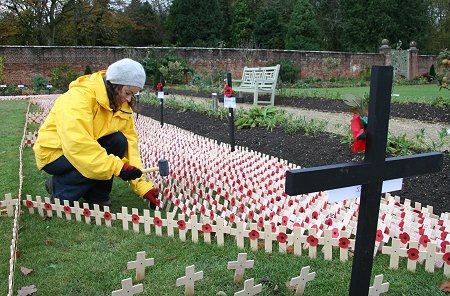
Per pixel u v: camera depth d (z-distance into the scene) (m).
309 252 3.16
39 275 3.02
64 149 3.69
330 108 12.47
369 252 2.25
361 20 37.69
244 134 7.96
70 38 32.47
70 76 23.06
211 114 10.23
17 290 2.82
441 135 6.08
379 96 2.04
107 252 3.35
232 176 5.03
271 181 4.77
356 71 31.06
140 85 3.91
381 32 37.62
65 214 4.11
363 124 2.13
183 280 2.59
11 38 31.08
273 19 36.31
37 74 23.42
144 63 24.64
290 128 7.68
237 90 14.78
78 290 2.82
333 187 2.02
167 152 6.66
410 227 3.47
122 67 3.79
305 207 4.00
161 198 4.63
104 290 2.81
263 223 3.55
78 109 3.71
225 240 3.49
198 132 8.97
